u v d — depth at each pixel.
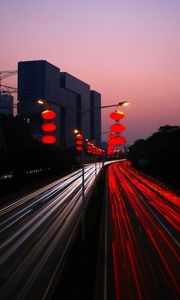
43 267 28.31
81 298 21.42
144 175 130.38
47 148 120.75
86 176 121.88
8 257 31.48
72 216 50.56
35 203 63.72
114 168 171.75
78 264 28.25
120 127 23.58
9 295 22.94
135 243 36.03
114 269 27.81
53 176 120.94
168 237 38.72
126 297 22.39
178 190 85.50
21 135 133.25
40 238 38.19
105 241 36.94
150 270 27.52
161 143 126.25
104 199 69.62
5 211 56.28
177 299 22.09
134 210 56.78
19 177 90.44
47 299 22.03
